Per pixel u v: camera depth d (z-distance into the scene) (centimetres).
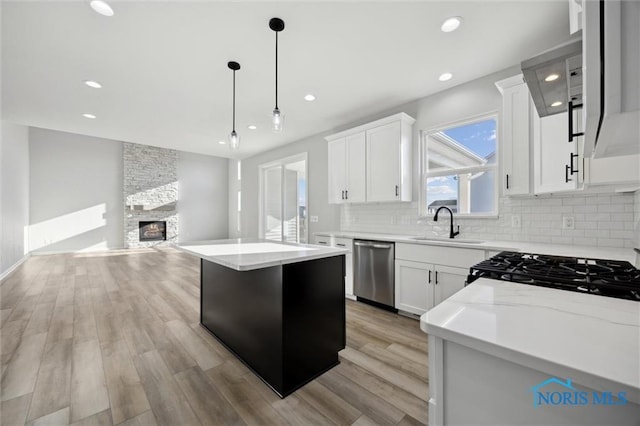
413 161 331
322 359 187
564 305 80
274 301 170
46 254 637
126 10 187
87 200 689
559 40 219
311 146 479
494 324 67
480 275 119
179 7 185
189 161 838
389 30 208
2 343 222
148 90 303
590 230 217
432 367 70
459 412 66
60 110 357
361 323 263
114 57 241
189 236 834
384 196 326
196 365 194
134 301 326
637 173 157
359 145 354
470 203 296
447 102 303
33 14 189
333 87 298
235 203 885
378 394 163
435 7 185
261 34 212
